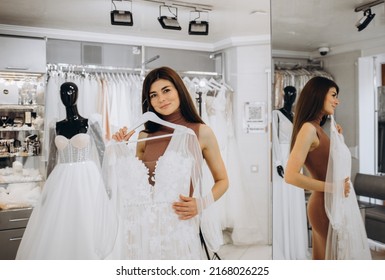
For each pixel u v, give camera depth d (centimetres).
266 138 280
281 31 159
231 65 267
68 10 232
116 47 248
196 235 195
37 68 241
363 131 164
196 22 248
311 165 165
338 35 162
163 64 253
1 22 239
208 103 265
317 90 161
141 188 185
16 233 246
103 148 227
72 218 211
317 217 167
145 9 239
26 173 259
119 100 240
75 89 225
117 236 195
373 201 166
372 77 163
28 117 261
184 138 190
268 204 286
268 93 280
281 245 169
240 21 259
